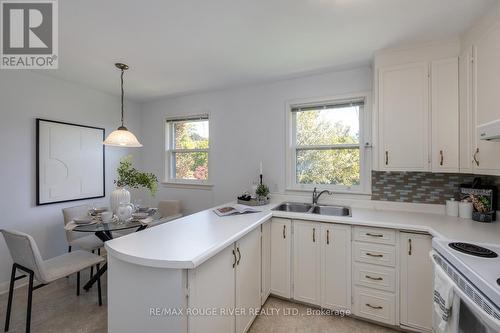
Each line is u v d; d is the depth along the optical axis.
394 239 1.88
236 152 3.23
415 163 2.04
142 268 1.24
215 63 2.44
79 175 3.09
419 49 2.04
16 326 1.90
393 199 2.42
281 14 1.64
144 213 2.44
